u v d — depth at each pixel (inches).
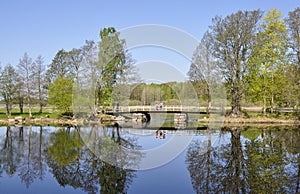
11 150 639.1
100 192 368.5
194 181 406.0
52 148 662.5
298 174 439.5
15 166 501.0
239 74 1082.7
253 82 1143.0
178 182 402.6
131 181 407.8
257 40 1092.5
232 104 1147.9
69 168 485.1
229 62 1060.5
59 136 849.5
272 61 1154.7
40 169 482.0
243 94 1115.3
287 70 1139.3
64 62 1600.6
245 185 390.6
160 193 358.6
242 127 1023.6
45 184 403.5
